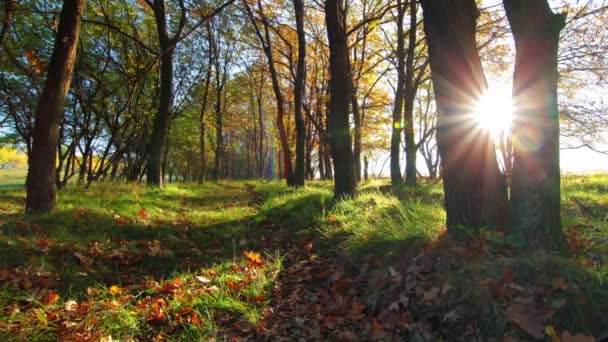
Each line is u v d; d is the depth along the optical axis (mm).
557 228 3324
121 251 4762
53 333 2814
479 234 3664
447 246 3615
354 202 7066
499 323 2611
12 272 3600
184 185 17078
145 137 19953
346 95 7867
